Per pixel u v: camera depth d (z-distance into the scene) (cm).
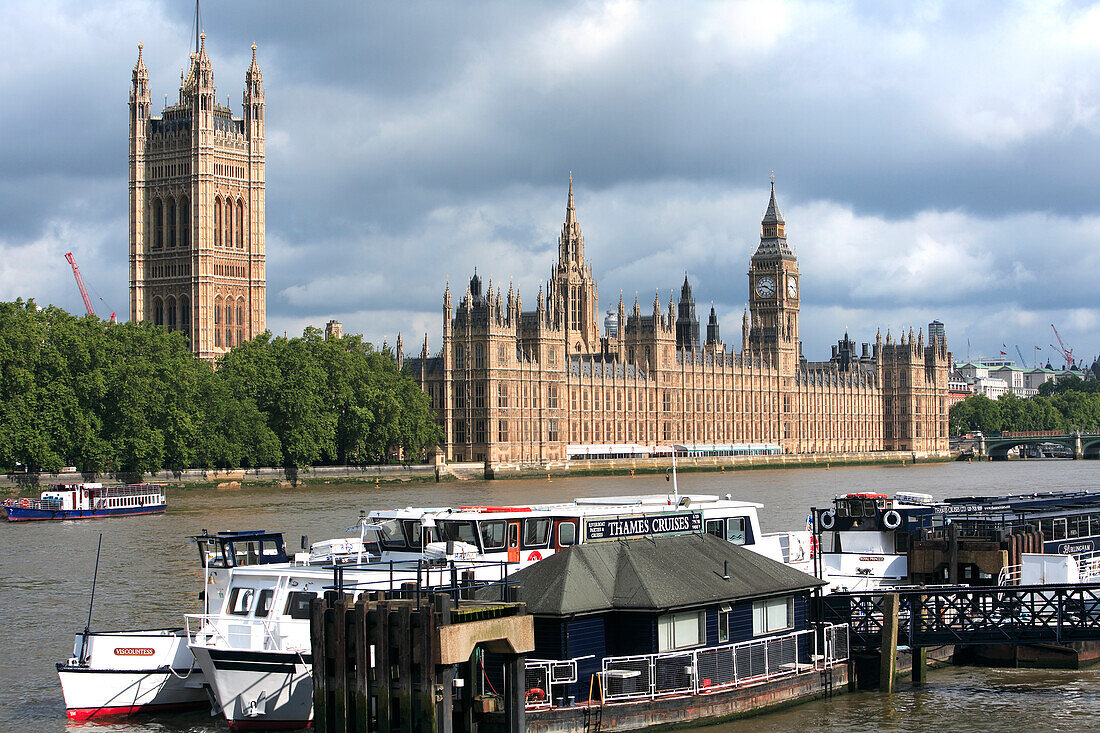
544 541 8481
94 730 7594
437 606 6088
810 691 7875
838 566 9750
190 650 7562
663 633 7175
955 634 8300
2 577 12438
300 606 7506
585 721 6769
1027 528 9756
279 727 7369
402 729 6047
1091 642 9019
